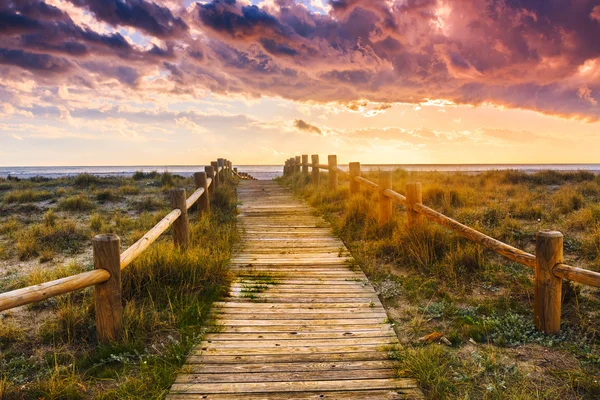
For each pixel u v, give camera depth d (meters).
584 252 5.56
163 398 2.87
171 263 4.93
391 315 4.29
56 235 7.51
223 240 6.74
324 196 10.76
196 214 9.14
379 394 2.88
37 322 4.15
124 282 4.55
